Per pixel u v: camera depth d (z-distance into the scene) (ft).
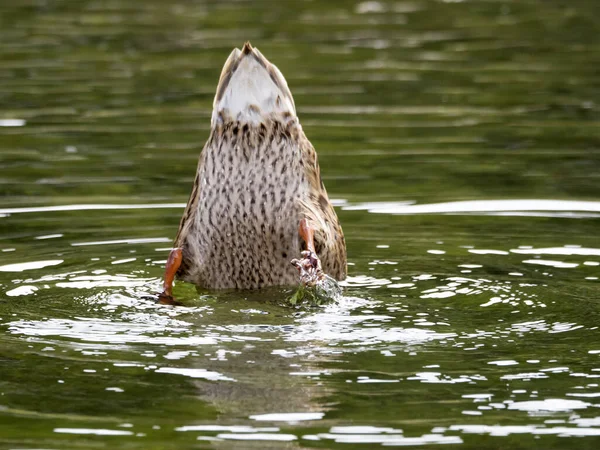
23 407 53.67
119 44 184.34
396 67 164.76
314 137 124.47
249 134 75.31
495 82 154.30
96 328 65.62
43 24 205.36
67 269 79.30
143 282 76.54
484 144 120.88
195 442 49.60
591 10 220.64
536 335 64.08
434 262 81.05
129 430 50.93
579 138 123.65
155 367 58.85
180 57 171.63
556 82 153.69
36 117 134.41
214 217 76.43
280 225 75.97
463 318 67.41
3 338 63.57
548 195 100.63
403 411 52.80
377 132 126.72
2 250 84.12
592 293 72.59
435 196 100.83
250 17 213.66
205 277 77.30
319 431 50.65
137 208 97.40
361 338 63.57
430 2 235.61
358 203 98.73
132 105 140.56
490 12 220.23
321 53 175.22
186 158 115.85
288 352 61.05
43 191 102.89
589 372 57.88
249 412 52.85
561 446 48.93
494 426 51.11
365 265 80.64
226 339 63.41
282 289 76.28
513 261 81.00
